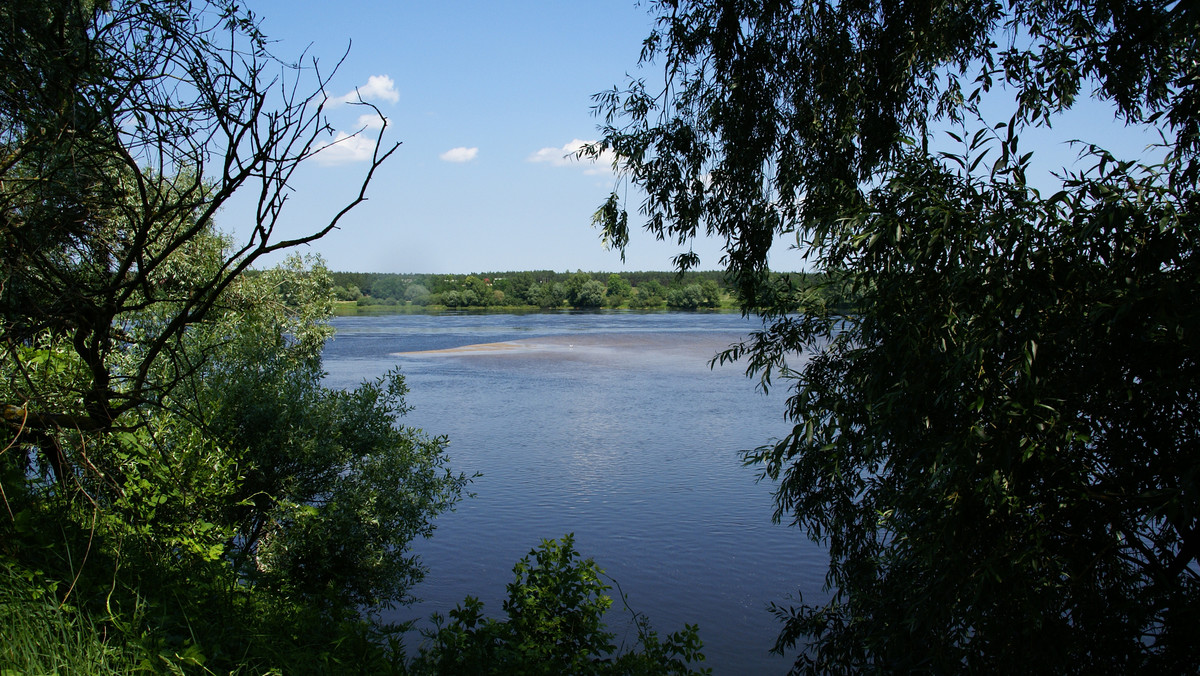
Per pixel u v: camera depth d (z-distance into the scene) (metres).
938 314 4.83
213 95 2.79
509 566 13.46
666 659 5.35
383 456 10.94
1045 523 4.62
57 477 4.12
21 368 3.24
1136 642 4.73
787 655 10.26
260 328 10.94
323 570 9.25
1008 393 4.52
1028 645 4.62
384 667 4.29
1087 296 4.38
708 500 17.48
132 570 3.97
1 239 2.98
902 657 5.76
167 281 4.20
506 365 47.03
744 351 7.82
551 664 4.92
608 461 21.42
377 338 68.31
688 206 7.99
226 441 7.80
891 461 6.50
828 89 7.07
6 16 2.72
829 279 6.46
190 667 3.32
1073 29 6.10
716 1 7.41
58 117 2.81
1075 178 4.45
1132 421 4.61
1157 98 5.79
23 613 2.95
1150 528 4.82
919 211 4.84
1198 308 3.92
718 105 7.64
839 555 8.22
